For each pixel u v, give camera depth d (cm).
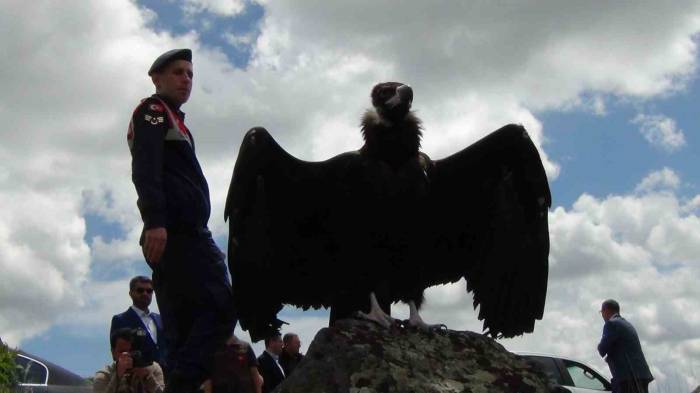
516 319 770
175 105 652
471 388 631
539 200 758
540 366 670
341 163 750
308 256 787
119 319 906
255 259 745
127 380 830
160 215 612
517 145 759
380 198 738
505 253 770
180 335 644
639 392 1246
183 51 653
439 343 663
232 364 827
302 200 764
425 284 779
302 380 627
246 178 722
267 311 776
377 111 750
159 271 643
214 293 636
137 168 618
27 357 1118
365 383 620
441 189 774
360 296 762
